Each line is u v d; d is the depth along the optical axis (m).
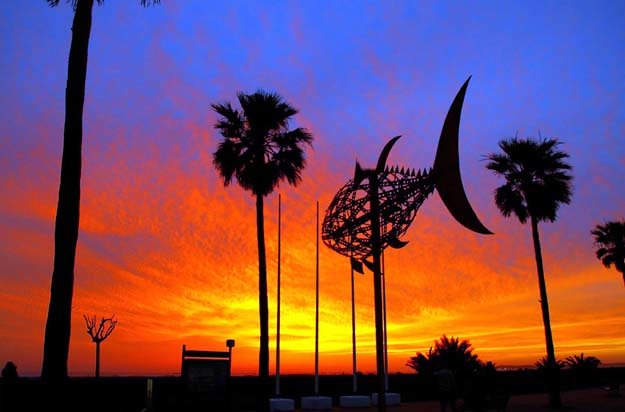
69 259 10.85
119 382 20.34
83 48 11.93
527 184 30.00
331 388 37.19
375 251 9.75
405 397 34.16
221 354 22.41
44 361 10.39
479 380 22.83
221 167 25.03
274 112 25.02
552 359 28.42
